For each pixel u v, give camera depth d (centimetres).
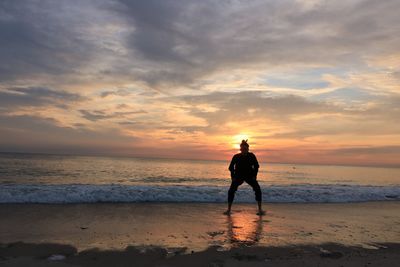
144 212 832
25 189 1008
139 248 541
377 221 834
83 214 781
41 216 743
